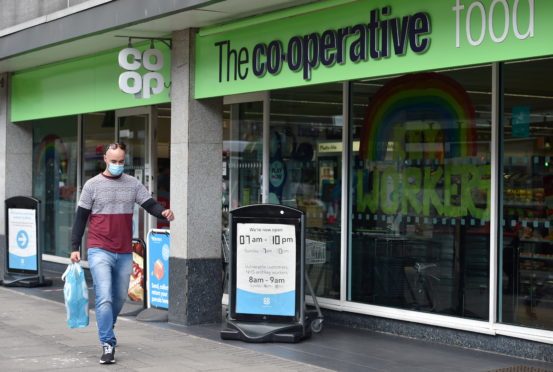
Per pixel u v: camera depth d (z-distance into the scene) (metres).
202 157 8.94
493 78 7.49
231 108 10.64
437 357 7.25
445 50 6.38
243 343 7.85
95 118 13.54
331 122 9.20
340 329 8.67
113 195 6.89
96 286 6.79
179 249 8.91
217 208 9.02
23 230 12.19
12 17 11.69
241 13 8.16
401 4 6.75
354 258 8.95
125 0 8.73
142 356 7.13
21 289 11.82
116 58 10.39
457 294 7.91
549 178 7.14
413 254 8.37
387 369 6.78
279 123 9.94
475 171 7.75
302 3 7.67
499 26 5.96
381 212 8.69
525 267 7.36
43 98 12.30
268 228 8.08
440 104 8.08
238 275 8.11
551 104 7.09
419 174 8.30
